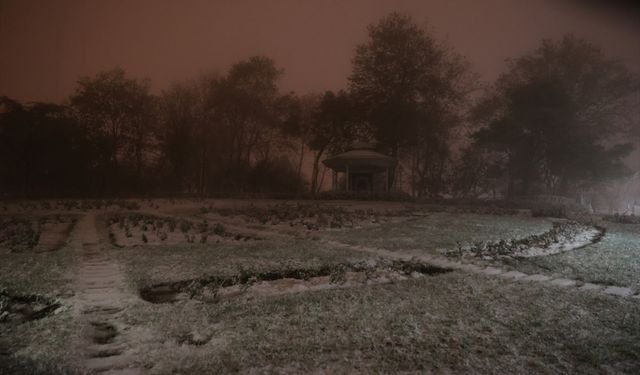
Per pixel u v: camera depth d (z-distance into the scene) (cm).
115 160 4359
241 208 2416
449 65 4597
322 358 394
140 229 1424
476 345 429
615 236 1434
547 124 3812
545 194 3975
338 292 624
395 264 874
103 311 530
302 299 584
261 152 5178
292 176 5134
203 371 365
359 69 4622
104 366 375
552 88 3831
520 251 1077
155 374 358
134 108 4322
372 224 1669
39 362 375
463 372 371
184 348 414
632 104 4241
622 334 463
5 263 787
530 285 680
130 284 654
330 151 4981
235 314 516
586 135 3919
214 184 4991
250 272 758
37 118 3781
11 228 1352
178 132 4412
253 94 4762
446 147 4706
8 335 441
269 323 485
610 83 4147
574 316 520
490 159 4641
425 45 4500
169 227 1466
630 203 4081
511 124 3947
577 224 1816
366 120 4622
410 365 383
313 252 955
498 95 4772
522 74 4597
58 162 3922
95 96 4206
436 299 588
